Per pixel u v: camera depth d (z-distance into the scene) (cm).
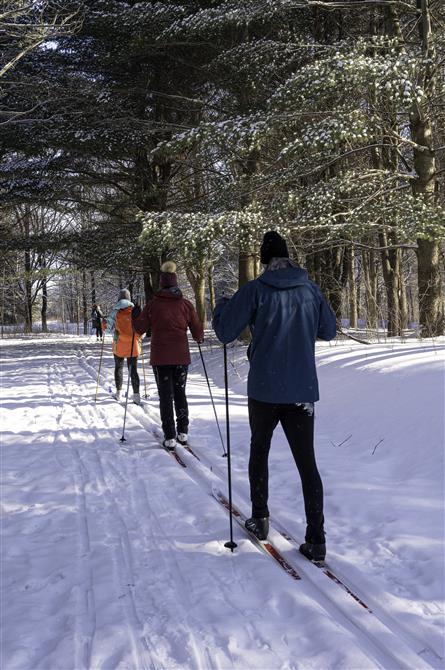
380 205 1102
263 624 257
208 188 1875
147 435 655
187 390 973
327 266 1828
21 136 1716
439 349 753
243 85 1417
